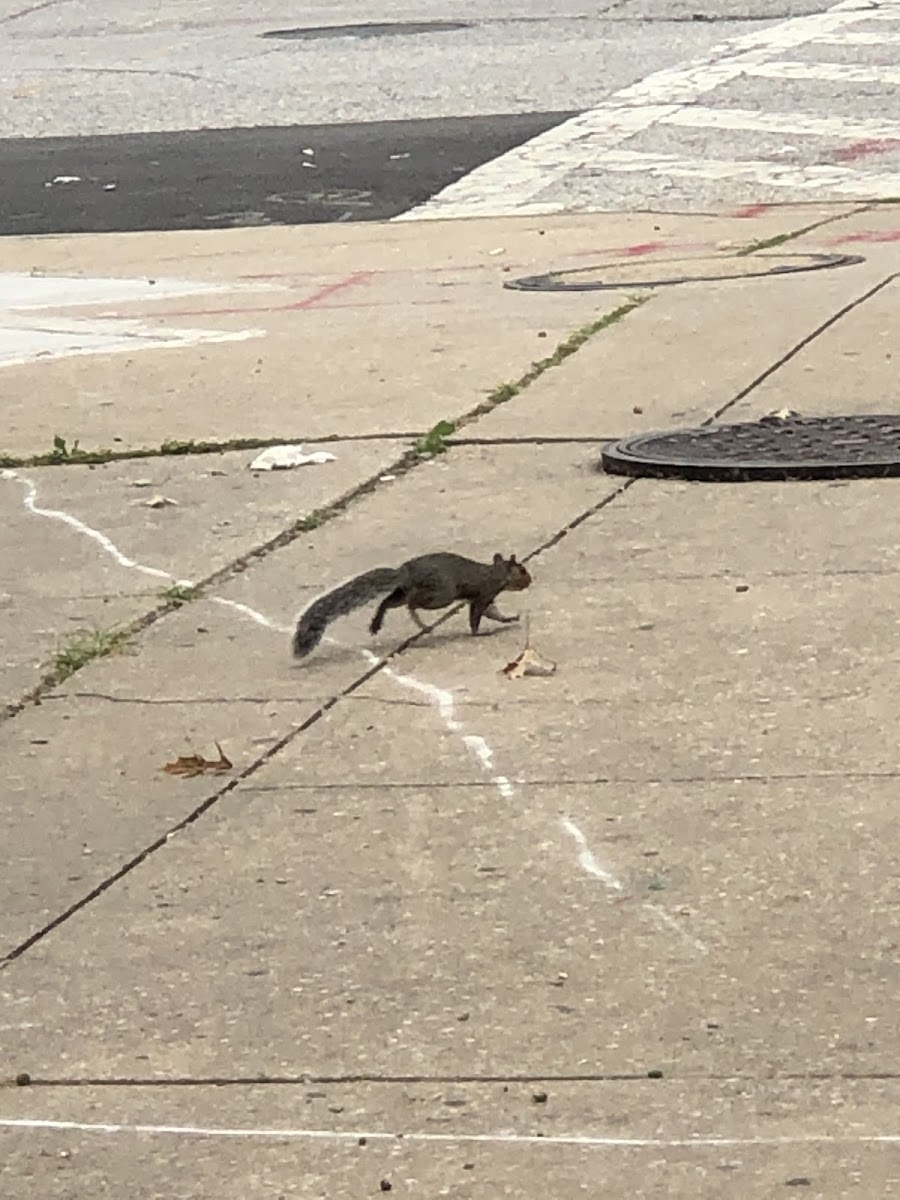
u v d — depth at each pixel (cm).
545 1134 386
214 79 2364
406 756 559
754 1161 374
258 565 734
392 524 772
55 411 987
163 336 1167
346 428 916
